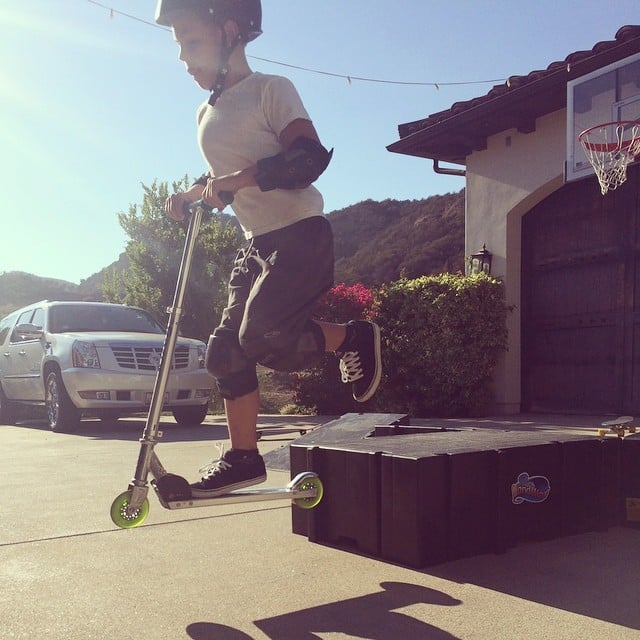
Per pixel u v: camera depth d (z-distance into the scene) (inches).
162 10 97.1
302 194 97.6
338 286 397.4
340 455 112.5
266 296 93.4
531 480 114.0
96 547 114.4
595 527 122.7
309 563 105.2
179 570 102.2
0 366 395.5
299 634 78.7
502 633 78.0
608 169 299.6
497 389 358.3
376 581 96.7
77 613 85.5
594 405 334.6
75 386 306.2
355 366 108.9
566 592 91.5
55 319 350.6
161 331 364.2
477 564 104.2
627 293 321.7
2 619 83.6
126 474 186.4
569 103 308.3
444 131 361.4
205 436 286.7
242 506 144.9
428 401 355.3
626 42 285.3
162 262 504.1
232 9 96.9
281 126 94.2
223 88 99.8
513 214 362.3
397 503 103.9
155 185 514.0
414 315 360.5
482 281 348.5
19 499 153.1
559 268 351.3
